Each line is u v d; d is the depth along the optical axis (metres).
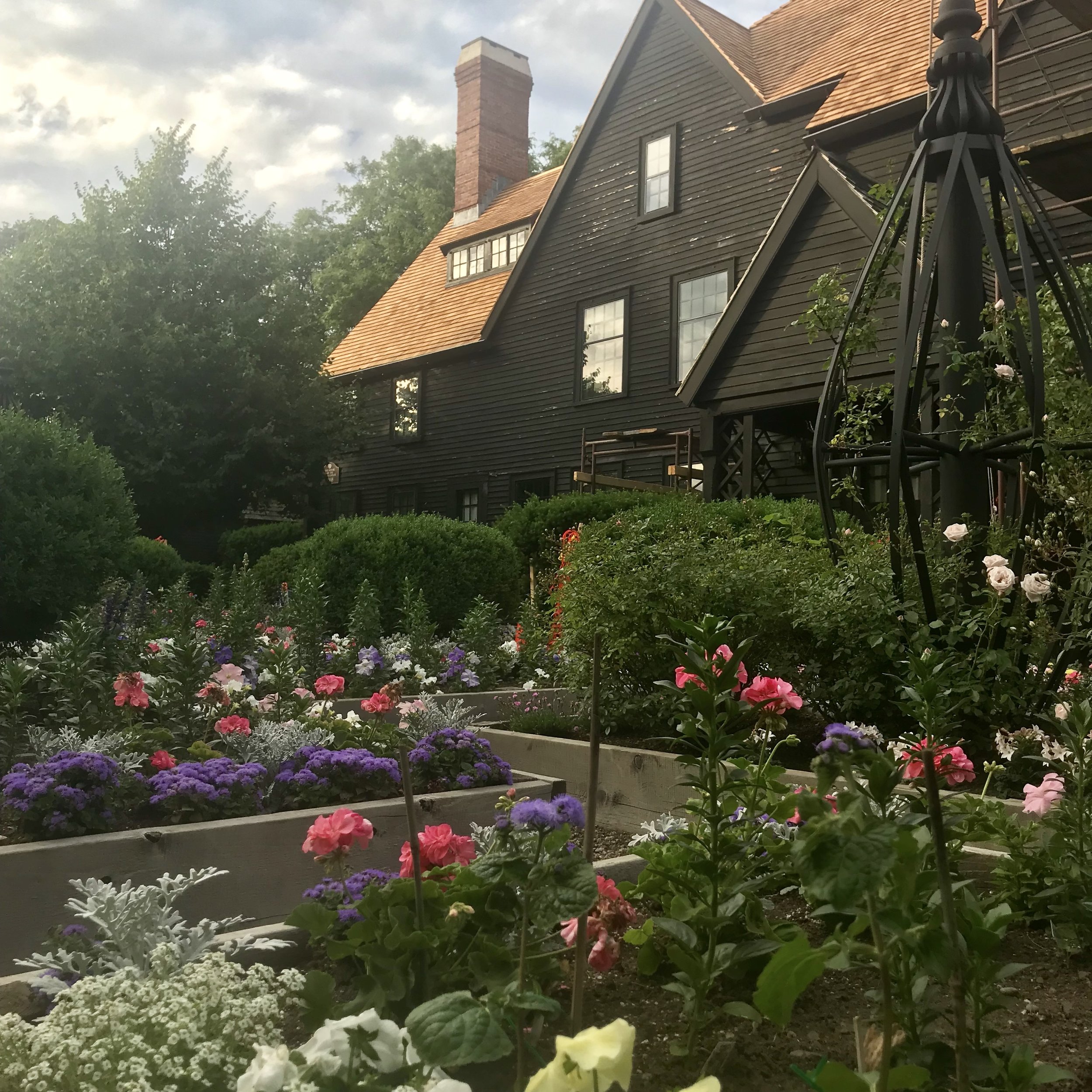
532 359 20.84
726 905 2.24
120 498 7.99
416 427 23.77
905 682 4.03
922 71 13.70
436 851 2.36
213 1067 1.63
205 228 23.88
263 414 23.22
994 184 5.00
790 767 4.51
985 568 4.61
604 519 14.10
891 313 11.89
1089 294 5.97
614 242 19.14
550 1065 1.08
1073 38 9.06
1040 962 2.56
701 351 14.23
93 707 5.24
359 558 11.04
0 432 7.24
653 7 18.50
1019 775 3.82
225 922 2.48
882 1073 1.42
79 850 3.30
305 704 6.02
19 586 7.13
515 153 25.84
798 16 18.41
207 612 9.77
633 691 5.74
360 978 1.99
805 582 5.12
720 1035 2.09
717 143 17.31
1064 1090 1.86
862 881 1.26
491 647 9.34
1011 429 4.78
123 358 22.11
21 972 3.15
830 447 5.14
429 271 27.03
